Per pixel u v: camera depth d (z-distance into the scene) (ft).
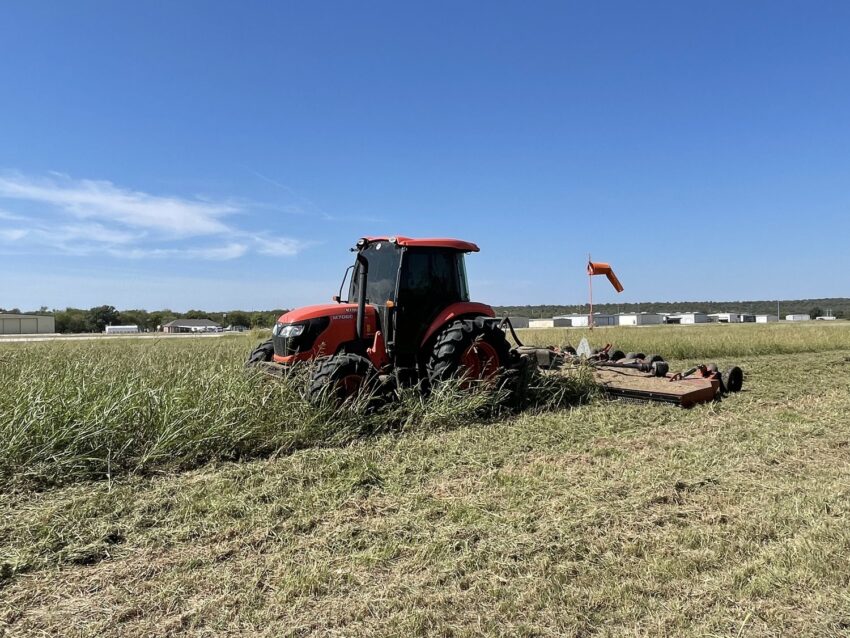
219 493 13.16
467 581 9.32
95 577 9.53
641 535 10.93
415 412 19.84
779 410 22.70
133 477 14.30
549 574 9.54
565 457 16.19
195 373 20.92
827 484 13.74
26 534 10.95
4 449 14.11
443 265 23.11
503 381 22.57
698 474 14.51
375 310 22.03
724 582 9.20
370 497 13.03
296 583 9.20
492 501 12.67
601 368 27.37
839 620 8.18
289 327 20.79
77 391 17.69
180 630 8.15
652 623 8.16
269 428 17.28
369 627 8.14
